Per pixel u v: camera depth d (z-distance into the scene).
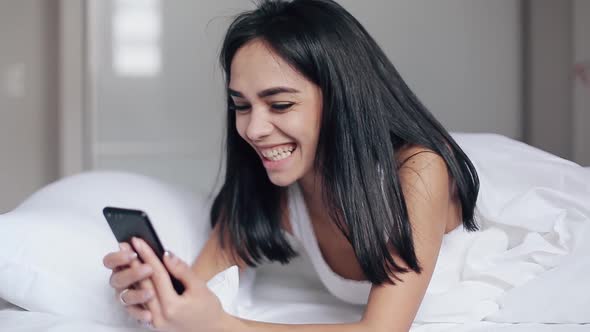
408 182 1.08
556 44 2.38
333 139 1.06
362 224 1.04
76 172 2.53
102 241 1.17
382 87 1.13
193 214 1.40
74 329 1.01
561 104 2.37
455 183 1.16
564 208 1.24
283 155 1.08
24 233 1.12
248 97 1.05
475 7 2.51
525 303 1.14
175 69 2.51
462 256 1.20
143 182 1.43
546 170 1.26
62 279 1.11
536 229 1.22
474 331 1.10
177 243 1.31
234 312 1.09
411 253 1.03
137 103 2.52
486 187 1.24
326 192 1.12
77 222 1.19
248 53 1.04
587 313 1.13
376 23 2.47
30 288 1.10
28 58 2.76
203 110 2.52
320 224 1.25
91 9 2.48
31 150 2.79
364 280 1.23
